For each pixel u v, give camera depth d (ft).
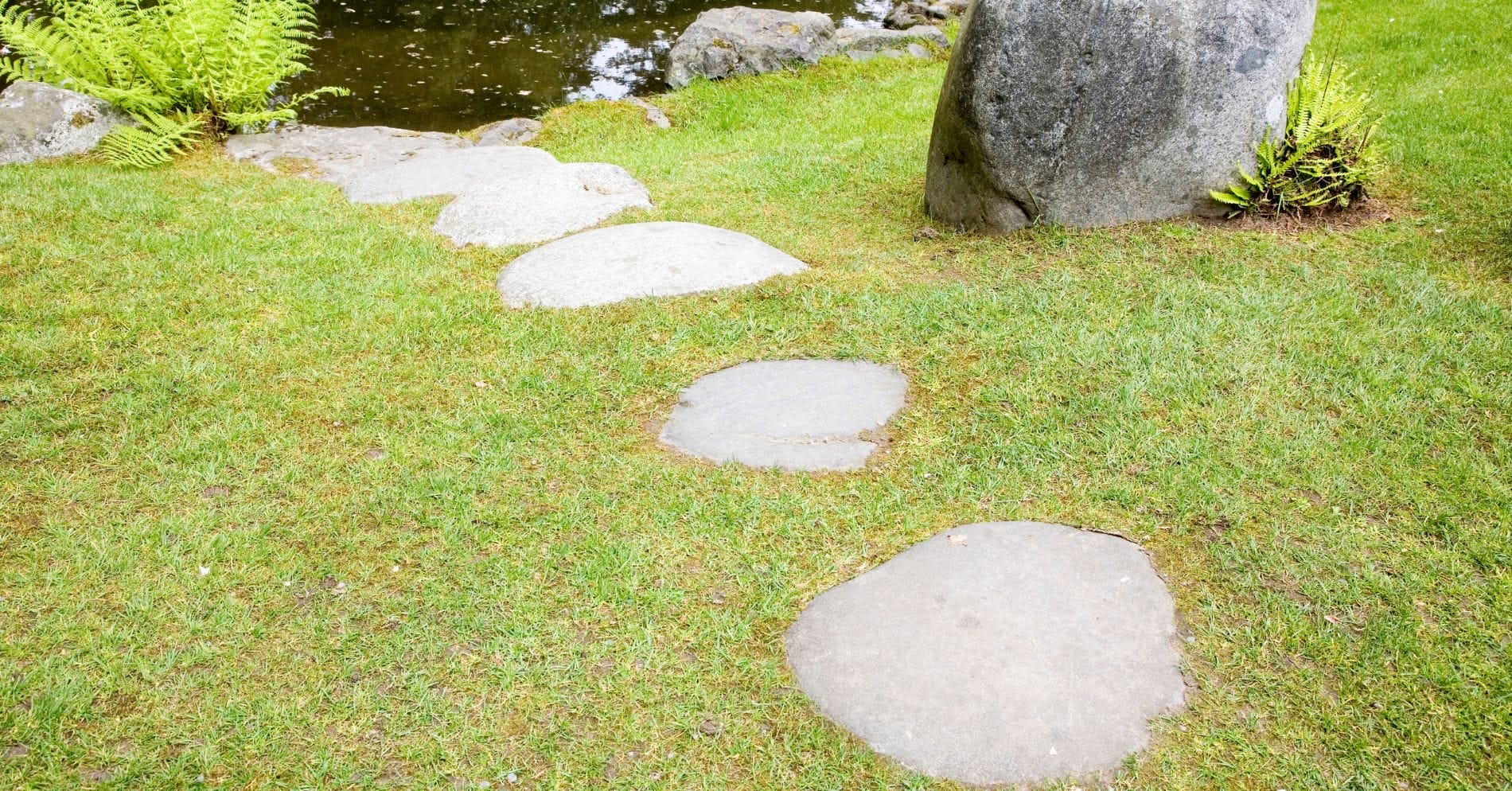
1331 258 16.80
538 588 10.11
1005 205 18.38
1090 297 15.80
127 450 12.12
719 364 14.35
